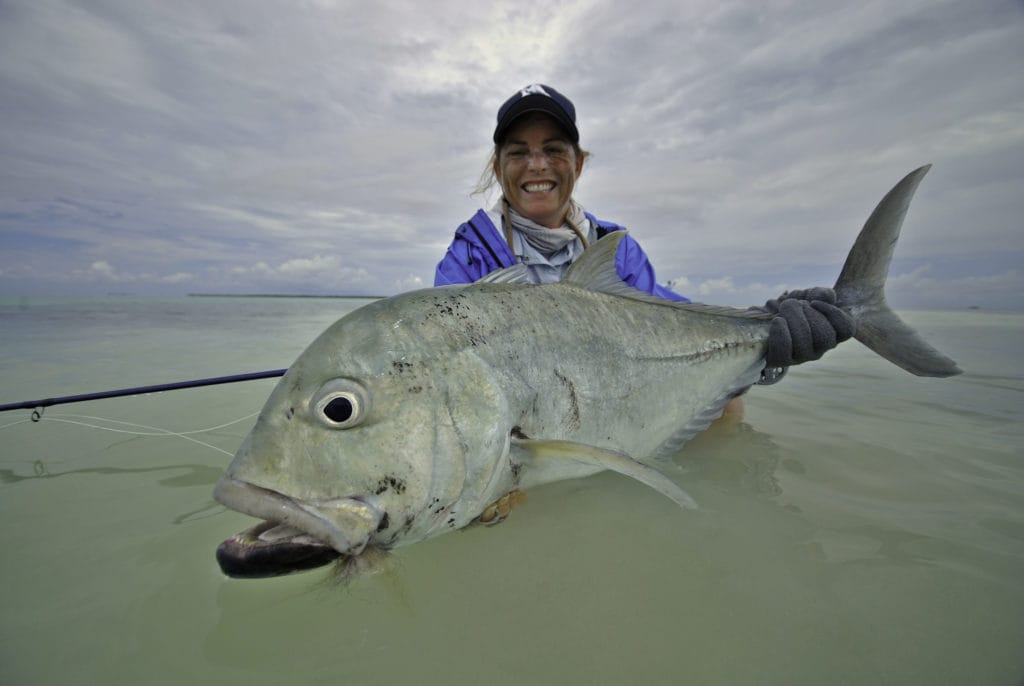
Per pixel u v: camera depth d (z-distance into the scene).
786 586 0.36
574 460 0.47
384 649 0.31
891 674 0.28
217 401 0.87
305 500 0.33
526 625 0.33
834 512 0.46
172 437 0.68
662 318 0.57
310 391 0.35
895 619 0.32
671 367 0.56
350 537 0.33
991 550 0.39
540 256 0.82
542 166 0.77
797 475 0.54
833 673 0.28
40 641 0.31
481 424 0.39
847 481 0.52
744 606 0.34
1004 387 0.92
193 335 1.82
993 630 0.31
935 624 0.32
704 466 0.57
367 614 0.34
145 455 0.62
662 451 0.57
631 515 0.47
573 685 0.28
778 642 0.31
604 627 0.32
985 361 1.14
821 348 0.62
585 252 0.54
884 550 0.39
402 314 0.40
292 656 0.30
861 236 0.67
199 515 0.46
